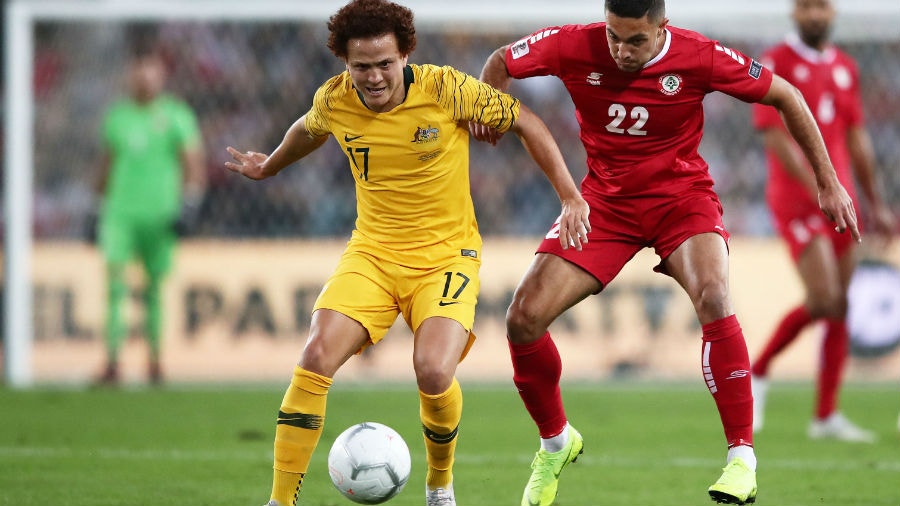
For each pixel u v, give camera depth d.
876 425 29.34
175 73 43.62
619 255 17.36
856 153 27.22
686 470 21.97
